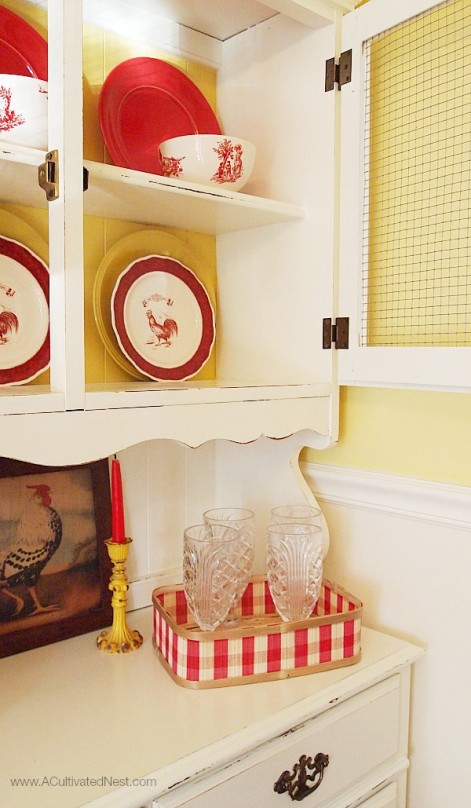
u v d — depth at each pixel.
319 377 1.12
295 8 1.02
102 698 0.90
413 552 1.11
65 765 0.75
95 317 1.09
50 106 0.79
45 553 1.09
